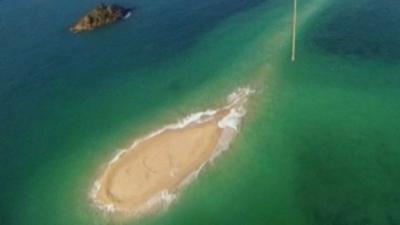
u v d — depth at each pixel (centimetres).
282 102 6975
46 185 6231
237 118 6744
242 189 5712
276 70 7675
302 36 8500
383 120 6494
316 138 6306
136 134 6800
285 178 5791
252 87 7362
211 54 8325
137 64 8319
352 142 6191
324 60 7806
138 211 5597
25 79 8288
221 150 6203
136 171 6091
